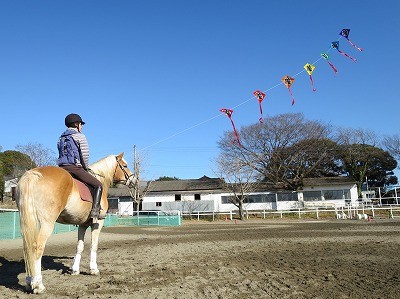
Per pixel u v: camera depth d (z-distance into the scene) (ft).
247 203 166.20
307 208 150.00
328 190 167.53
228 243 48.03
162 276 24.70
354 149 186.80
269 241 49.37
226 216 149.28
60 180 18.90
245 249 40.91
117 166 27.89
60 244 51.72
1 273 26.22
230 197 154.10
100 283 22.20
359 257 32.78
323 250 38.32
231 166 150.41
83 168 22.59
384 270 26.27
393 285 21.39
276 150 162.81
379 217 114.21
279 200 165.37
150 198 172.96
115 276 24.54
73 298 18.45
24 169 148.97
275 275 24.99
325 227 76.43
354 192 166.61
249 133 160.76
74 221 21.72
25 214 17.61
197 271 26.71
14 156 156.56
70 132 22.80
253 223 108.68
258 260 32.19
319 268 27.66
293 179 166.71
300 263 30.17
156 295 19.22
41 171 18.65
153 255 36.76
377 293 19.70
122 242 53.93
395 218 106.11
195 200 170.50
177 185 181.37
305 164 172.55
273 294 19.69
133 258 34.47
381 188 187.62
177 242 51.55
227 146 161.79
